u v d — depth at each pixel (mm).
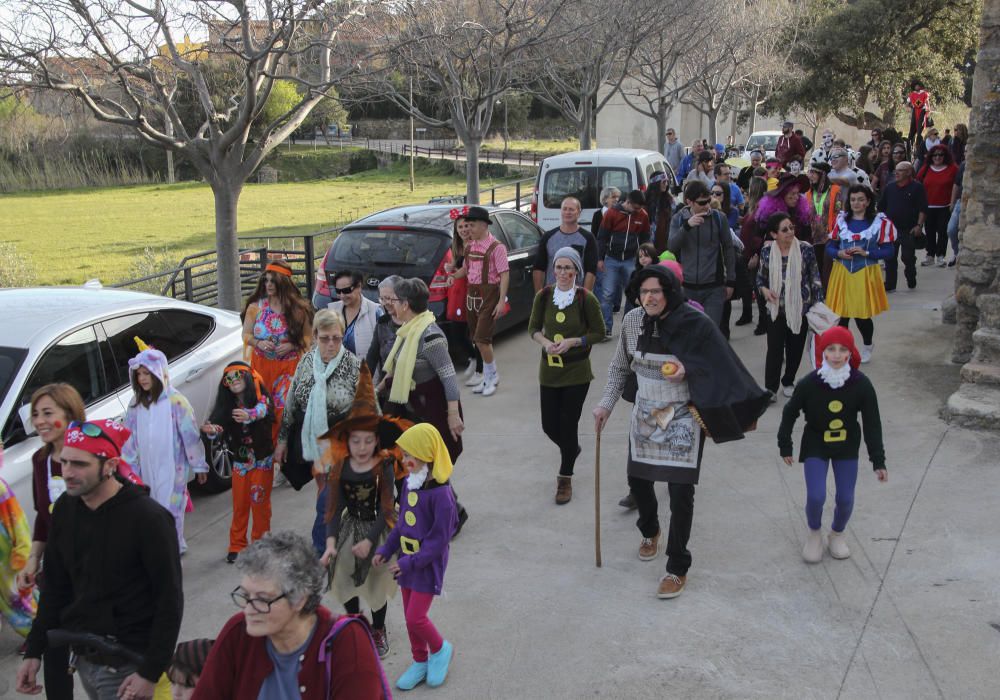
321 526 4777
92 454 3307
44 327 5941
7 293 6781
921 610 4801
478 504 6668
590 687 4363
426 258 9695
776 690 4230
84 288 7102
